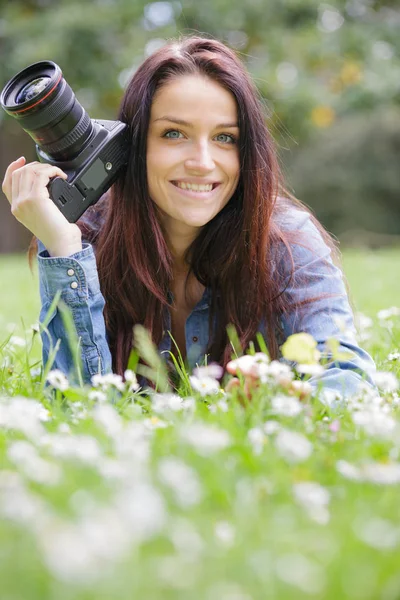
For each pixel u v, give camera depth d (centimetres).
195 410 186
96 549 97
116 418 171
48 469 132
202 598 98
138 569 101
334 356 207
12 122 1449
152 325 263
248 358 202
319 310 252
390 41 1434
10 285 644
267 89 1318
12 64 1277
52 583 96
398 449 158
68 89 242
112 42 1359
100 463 137
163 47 254
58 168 249
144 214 257
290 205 286
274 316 260
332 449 163
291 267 257
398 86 1412
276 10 1371
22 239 1606
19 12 1388
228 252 259
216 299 266
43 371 241
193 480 126
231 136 251
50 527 107
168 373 262
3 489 126
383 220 1873
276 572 104
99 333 244
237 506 124
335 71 1452
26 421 159
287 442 144
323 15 1478
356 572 105
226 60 249
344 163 1875
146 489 119
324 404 196
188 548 107
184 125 245
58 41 1283
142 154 252
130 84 255
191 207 250
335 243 303
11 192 251
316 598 101
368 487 139
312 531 118
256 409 186
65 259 240
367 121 1888
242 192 259
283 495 133
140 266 259
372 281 627
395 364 264
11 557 103
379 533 115
